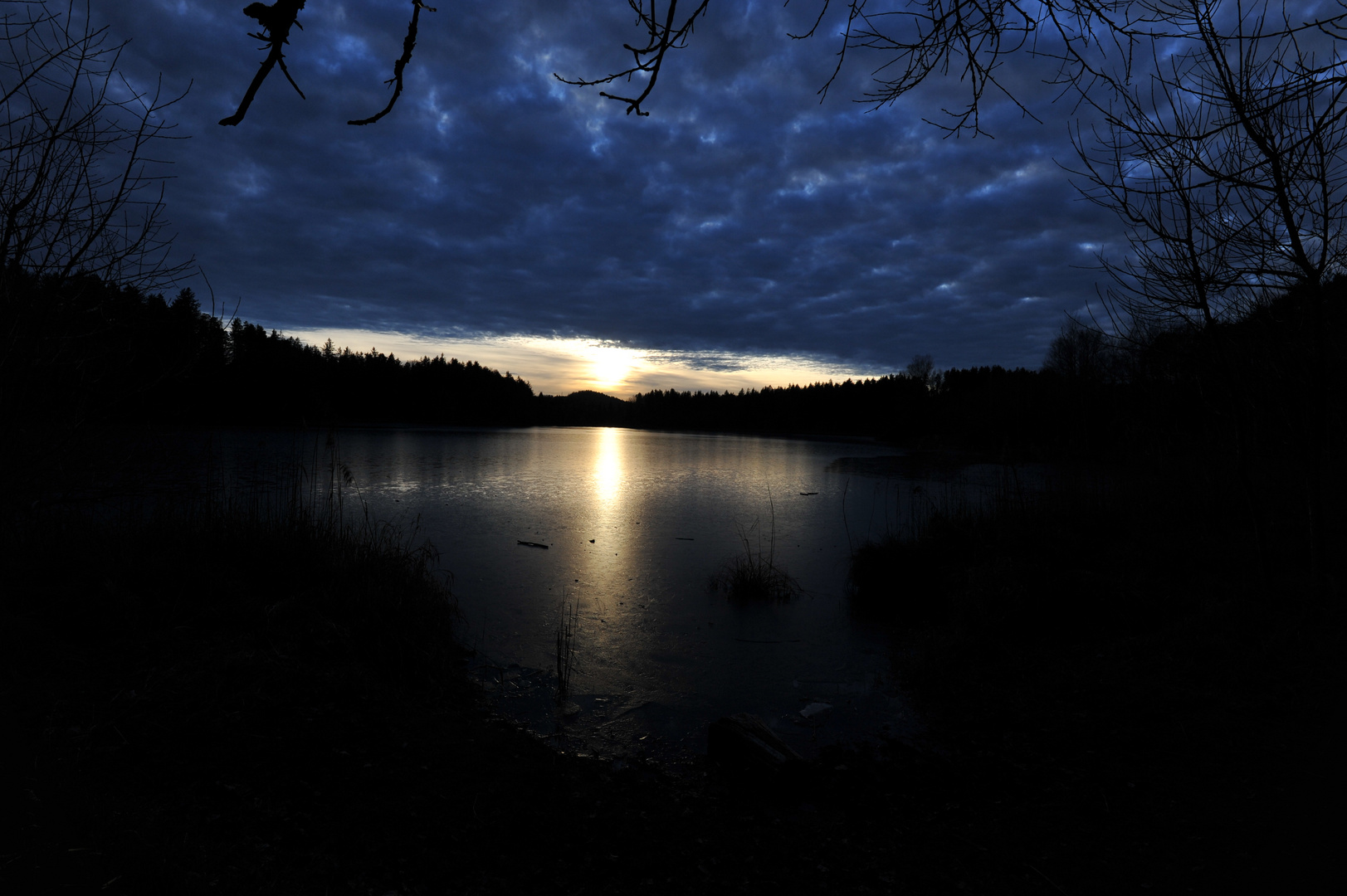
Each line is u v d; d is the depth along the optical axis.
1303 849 3.22
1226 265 5.44
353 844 3.36
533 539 13.50
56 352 3.29
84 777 3.42
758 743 4.57
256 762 3.98
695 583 10.38
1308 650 5.33
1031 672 6.12
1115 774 4.16
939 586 9.06
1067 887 3.12
